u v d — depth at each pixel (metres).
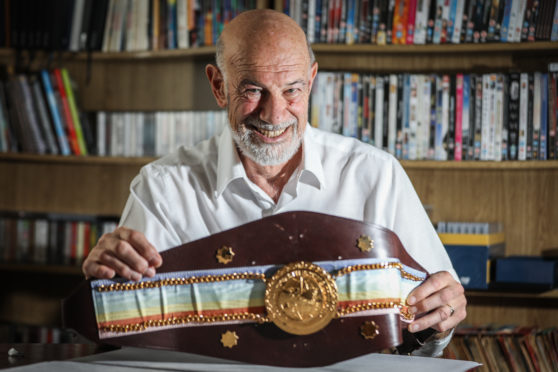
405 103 2.29
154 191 1.49
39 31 2.61
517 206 2.46
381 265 1.01
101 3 2.58
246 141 1.33
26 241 2.67
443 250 1.46
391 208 1.47
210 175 1.51
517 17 2.20
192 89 2.75
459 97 2.26
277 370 0.99
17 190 2.93
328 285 0.99
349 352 0.99
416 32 2.27
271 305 1.00
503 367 2.02
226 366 1.02
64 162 2.88
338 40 2.32
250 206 1.49
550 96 2.20
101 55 2.58
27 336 2.65
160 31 2.52
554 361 2.05
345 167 1.51
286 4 2.34
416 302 1.09
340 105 2.33
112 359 1.08
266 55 1.27
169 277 1.02
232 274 1.01
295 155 1.47
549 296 2.24
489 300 2.49
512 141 2.22
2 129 2.63
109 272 1.00
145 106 2.80
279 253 1.01
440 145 2.27
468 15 2.23
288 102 1.29
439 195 2.53
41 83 2.61
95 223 2.63
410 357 1.13
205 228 1.49
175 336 1.01
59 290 2.88
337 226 1.02
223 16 2.42
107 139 2.59
